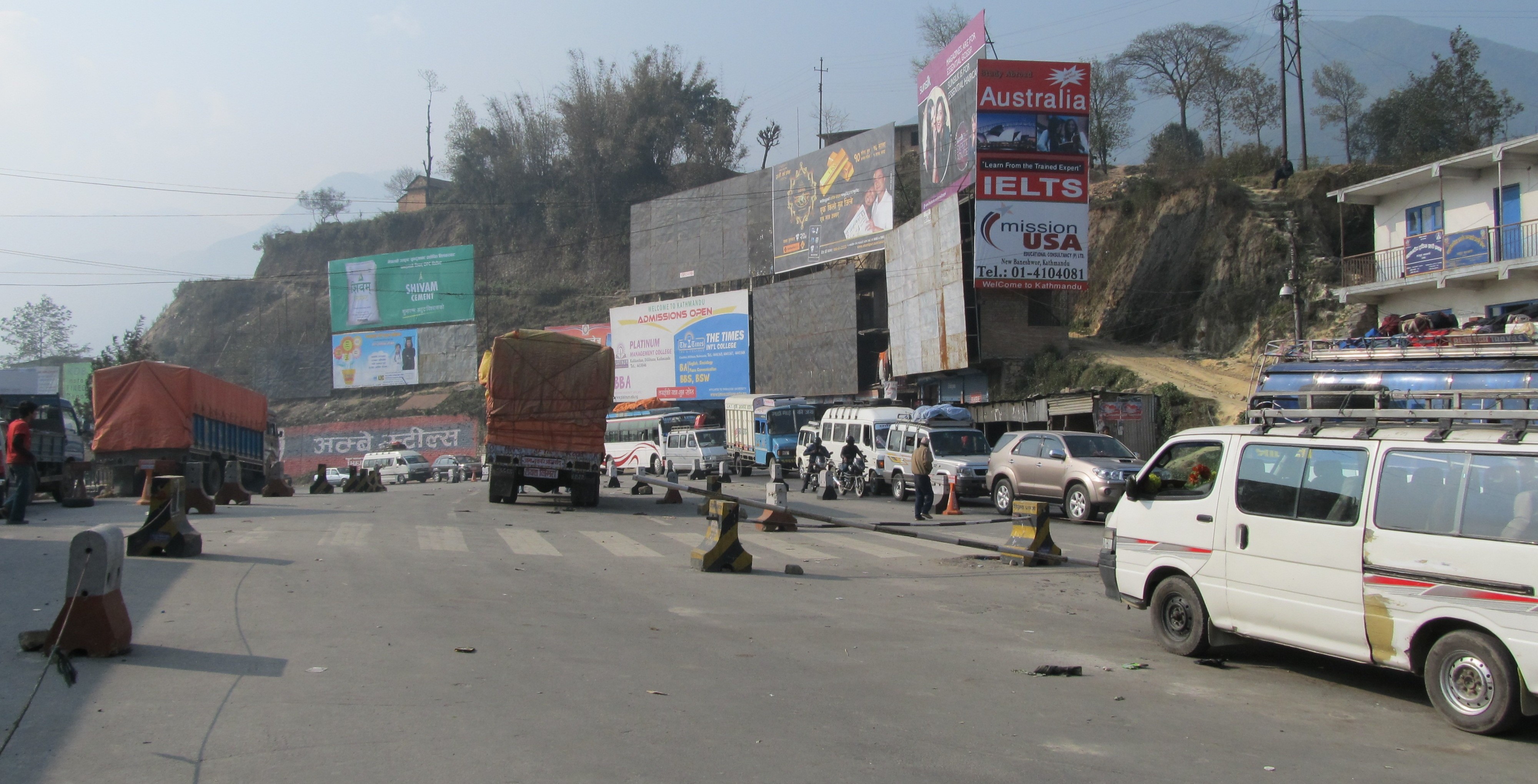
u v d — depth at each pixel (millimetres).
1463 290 25719
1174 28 60125
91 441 26609
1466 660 5867
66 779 4398
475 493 27688
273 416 61750
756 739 5379
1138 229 42906
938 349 38156
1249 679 7168
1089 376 33969
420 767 4703
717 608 9562
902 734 5602
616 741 5230
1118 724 5957
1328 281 34062
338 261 59062
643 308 53344
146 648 6789
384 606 8750
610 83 76500
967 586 11383
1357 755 5426
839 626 8852
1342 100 56688
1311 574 6758
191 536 11250
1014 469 20703
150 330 77750
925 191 40375
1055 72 34875
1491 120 43500
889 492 27984
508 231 77938
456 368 56969
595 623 8516
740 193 50906
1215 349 36906
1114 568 8508
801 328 46938
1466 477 5988
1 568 9867
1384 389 7324
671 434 41406
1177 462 8078
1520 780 5051
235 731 5133
